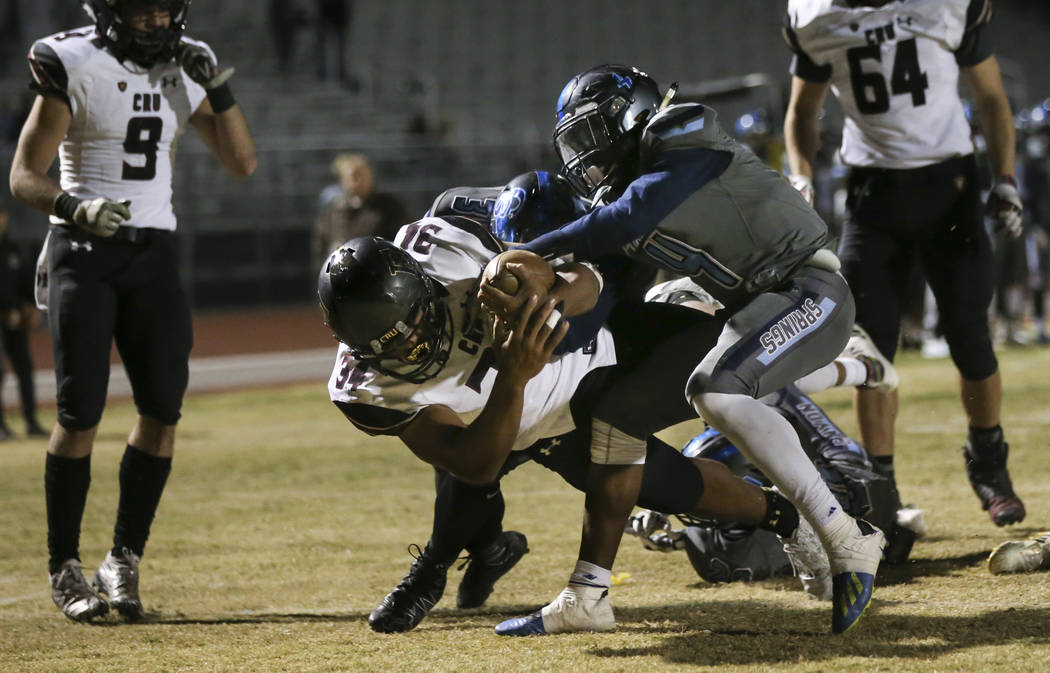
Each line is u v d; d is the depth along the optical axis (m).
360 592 14.91
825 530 11.43
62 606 14.16
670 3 92.50
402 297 10.68
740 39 91.81
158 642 12.90
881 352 16.33
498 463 11.04
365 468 24.25
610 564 12.35
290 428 30.70
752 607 13.14
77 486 14.45
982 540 15.58
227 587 15.52
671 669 10.76
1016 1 102.94
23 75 66.19
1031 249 39.72
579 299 11.05
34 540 18.95
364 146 63.03
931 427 24.94
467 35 85.38
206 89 14.87
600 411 11.91
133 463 14.70
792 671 10.52
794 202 11.77
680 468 12.66
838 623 11.54
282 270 60.06
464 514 12.74
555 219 12.03
